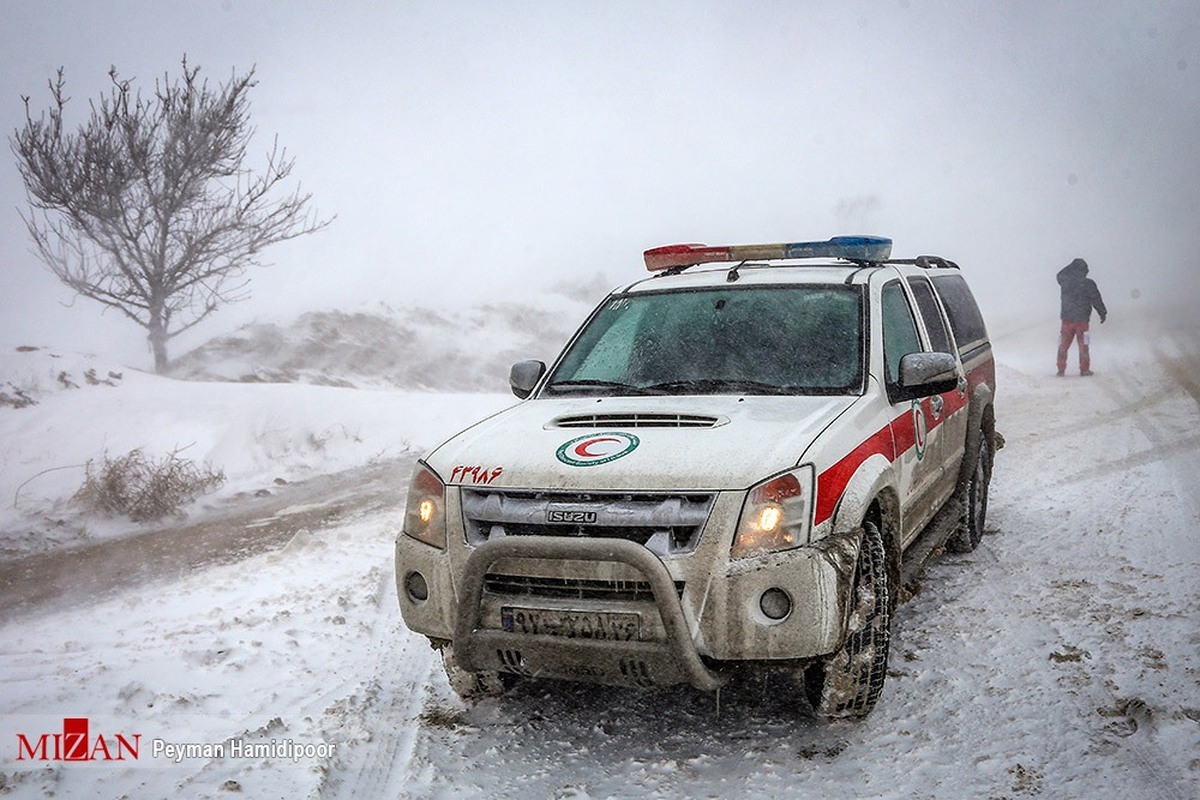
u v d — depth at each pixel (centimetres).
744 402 455
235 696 480
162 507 947
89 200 1492
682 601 371
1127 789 357
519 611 387
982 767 379
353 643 558
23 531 873
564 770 400
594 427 438
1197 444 949
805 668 390
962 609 552
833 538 384
